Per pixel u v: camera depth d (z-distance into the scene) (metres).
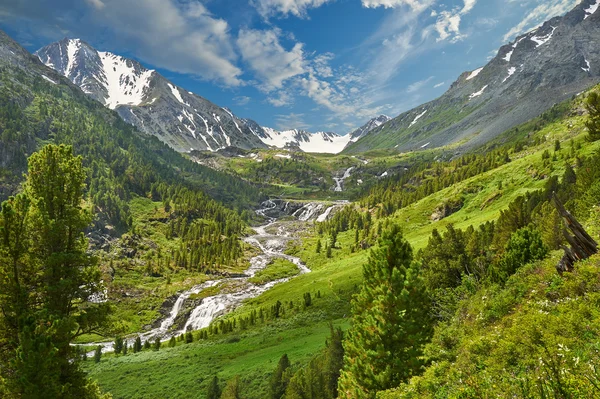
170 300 125.06
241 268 159.88
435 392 12.04
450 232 45.88
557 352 9.36
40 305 23.58
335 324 68.75
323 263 158.38
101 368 68.06
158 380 56.03
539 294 15.76
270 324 80.88
